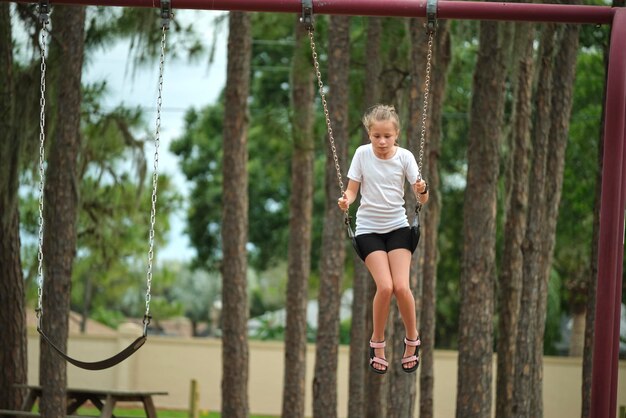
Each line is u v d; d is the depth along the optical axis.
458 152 73.44
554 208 42.22
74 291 99.12
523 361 40.12
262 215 85.81
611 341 23.33
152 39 45.16
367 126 21.52
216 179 88.06
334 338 48.09
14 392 41.00
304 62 47.56
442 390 63.03
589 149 64.81
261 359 67.62
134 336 67.75
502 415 43.44
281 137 64.06
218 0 23.83
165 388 67.81
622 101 23.42
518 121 42.75
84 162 46.72
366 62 46.16
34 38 38.69
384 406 46.38
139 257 73.75
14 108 38.78
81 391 39.19
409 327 21.69
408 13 23.67
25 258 60.31
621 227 23.45
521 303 40.38
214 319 117.88
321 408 47.69
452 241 75.06
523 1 38.81
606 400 23.25
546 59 40.38
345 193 21.75
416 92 39.28
